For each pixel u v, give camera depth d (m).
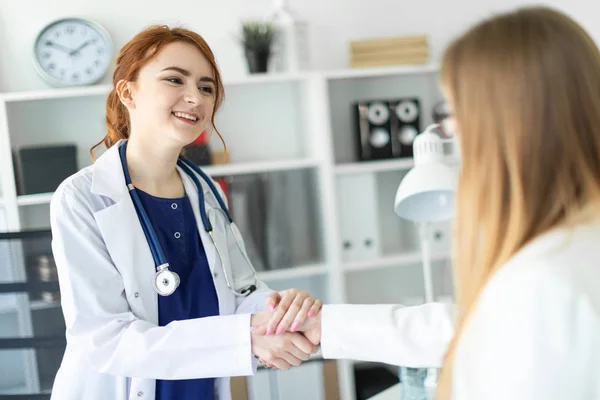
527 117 0.74
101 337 1.38
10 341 1.91
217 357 1.38
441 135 2.04
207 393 1.56
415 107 3.15
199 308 1.57
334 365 2.37
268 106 3.20
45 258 1.93
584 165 0.73
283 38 2.95
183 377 1.38
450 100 0.82
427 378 1.73
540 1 3.31
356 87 3.30
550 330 0.67
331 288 2.96
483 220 0.78
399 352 1.30
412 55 3.04
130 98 1.58
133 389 1.44
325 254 2.99
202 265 1.60
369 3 3.25
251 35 2.90
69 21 2.87
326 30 3.21
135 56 1.53
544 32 0.75
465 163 0.80
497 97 0.75
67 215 1.43
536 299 0.69
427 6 3.32
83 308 1.40
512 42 0.75
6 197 2.66
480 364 0.72
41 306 1.92
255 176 2.96
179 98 1.51
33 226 2.91
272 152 3.21
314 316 1.39
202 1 3.06
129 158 1.59
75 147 2.77
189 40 1.56
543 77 0.73
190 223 1.63
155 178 1.60
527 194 0.75
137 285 1.46
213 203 1.75
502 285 0.72
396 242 3.36
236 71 3.11
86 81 2.88
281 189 3.00
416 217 1.80
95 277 1.42
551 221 0.74
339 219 2.99
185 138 1.53
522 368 0.67
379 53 3.02
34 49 2.84
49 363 1.92
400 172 3.34
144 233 1.50
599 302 0.68
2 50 2.88
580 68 0.74
